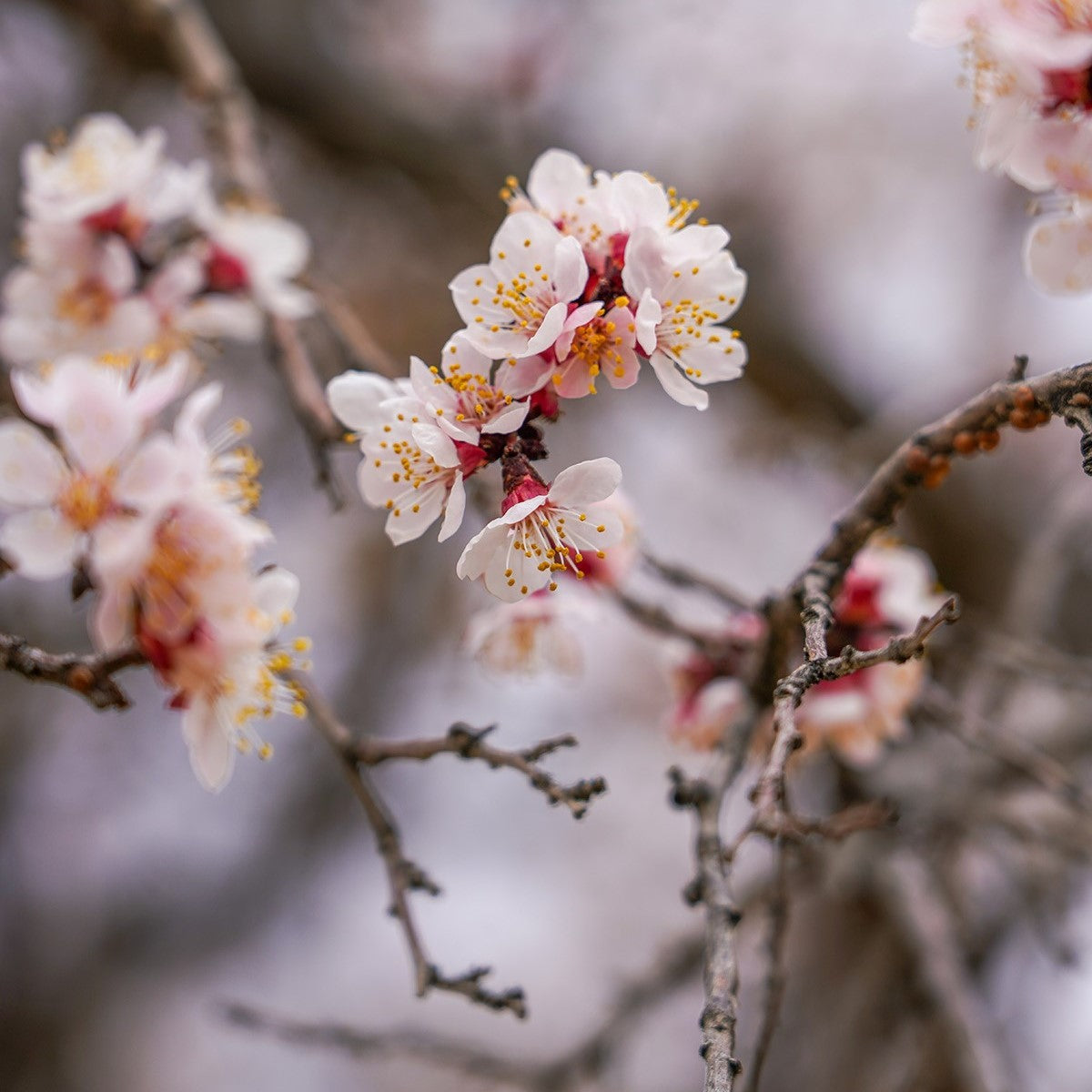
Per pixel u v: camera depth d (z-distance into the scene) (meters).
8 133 1.16
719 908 0.63
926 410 1.17
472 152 1.28
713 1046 0.61
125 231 0.74
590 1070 0.76
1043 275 0.64
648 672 1.40
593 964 1.40
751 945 0.97
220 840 1.43
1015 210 1.40
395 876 0.66
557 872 1.46
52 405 0.63
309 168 1.33
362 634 1.38
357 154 1.27
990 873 0.95
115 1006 1.40
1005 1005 0.91
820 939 1.04
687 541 1.39
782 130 1.49
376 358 0.74
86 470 0.63
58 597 1.20
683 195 1.38
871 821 0.67
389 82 1.27
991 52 0.63
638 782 1.43
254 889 1.40
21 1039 1.36
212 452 0.66
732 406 1.34
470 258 1.32
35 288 0.73
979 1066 0.75
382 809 0.67
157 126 1.20
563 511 0.62
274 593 0.64
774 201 1.47
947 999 0.77
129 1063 1.38
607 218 0.63
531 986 1.39
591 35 1.36
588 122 1.38
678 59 1.40
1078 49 0.62
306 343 0.78
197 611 0.63
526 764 0.64
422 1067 1.38
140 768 1.42
